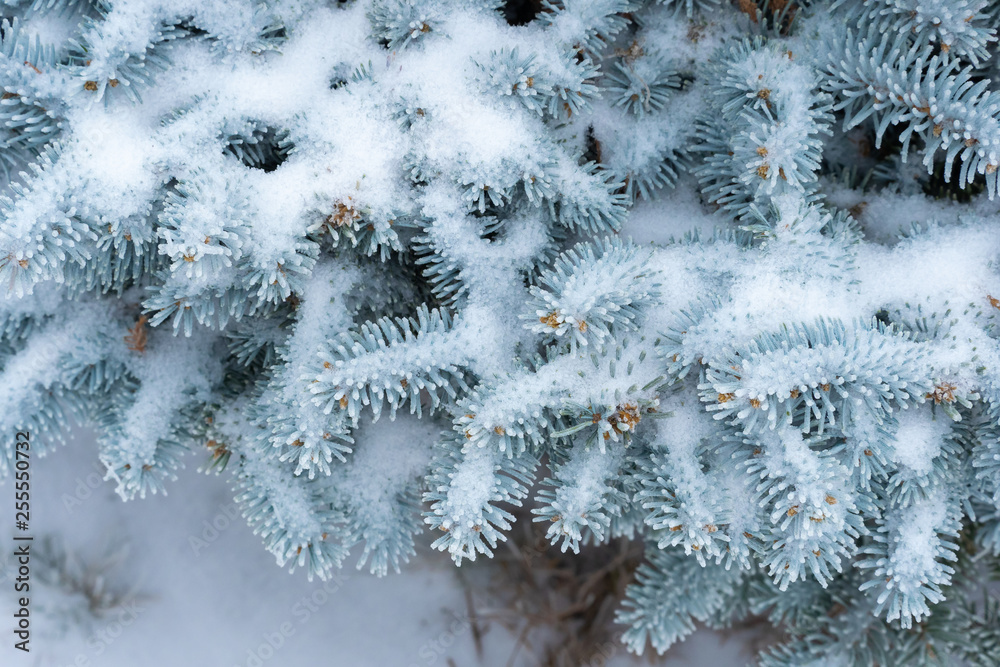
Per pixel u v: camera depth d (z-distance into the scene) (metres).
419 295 1.00
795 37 0.96
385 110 0.94
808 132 0.93
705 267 0.95
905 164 0.98
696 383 0.94
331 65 0.96
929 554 0.94
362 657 1.22
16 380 0.99
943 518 0.95
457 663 1.23
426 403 1.01
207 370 1.02
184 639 1.21
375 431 1.00
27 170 0.96
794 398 0.91
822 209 0.96
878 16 0.92
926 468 0.94
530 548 1.21
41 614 1.19
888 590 0.94
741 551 0.93
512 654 1.23
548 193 0.94
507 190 0.95
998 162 0.91
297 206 0.93
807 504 0.91
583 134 0.98
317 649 1.22
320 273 0.97
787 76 0.94
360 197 0.94
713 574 1.05
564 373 0.93
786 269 0.94
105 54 0.91
